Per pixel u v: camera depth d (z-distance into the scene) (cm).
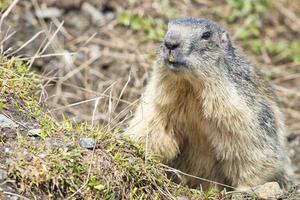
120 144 973
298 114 1548
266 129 1120
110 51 1565
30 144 907
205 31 1056
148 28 1639
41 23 1556
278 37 1761
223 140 1087
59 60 1481
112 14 1672
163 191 975
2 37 1398
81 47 1549
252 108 1096
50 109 1102
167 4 1716
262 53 1702
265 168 1110
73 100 1413
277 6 1841
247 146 1087
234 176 1111
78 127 989
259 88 1150
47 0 1628
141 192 944
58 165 884
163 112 1082
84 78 1474
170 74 1045
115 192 912
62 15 1622
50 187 870
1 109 966
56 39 1541
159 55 1065
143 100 1107
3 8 1373
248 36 1725
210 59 1057
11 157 880
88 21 1636
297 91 1605
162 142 1093
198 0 1764
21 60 1193
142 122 1090
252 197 1012
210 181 1061
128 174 937
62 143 929
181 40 1031
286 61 1695
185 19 1091
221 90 1066
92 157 924
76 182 889
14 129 932
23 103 1005
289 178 1229
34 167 873
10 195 841
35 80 1090
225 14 1755
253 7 1792
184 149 1127
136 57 1551
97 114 1352
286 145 1245
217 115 1068
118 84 1470
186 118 1084
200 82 1053
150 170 973
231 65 1098
